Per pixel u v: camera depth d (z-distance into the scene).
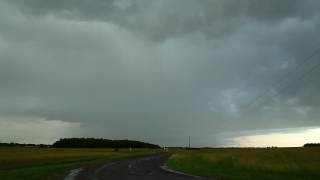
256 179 29.75
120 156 92.31
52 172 36.50
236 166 46.06
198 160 64.50
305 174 35.28
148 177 30.47
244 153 73.44
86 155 94.12
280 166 43.38
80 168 43.41
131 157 86.25
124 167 45.91
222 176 32.16
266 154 68.94
